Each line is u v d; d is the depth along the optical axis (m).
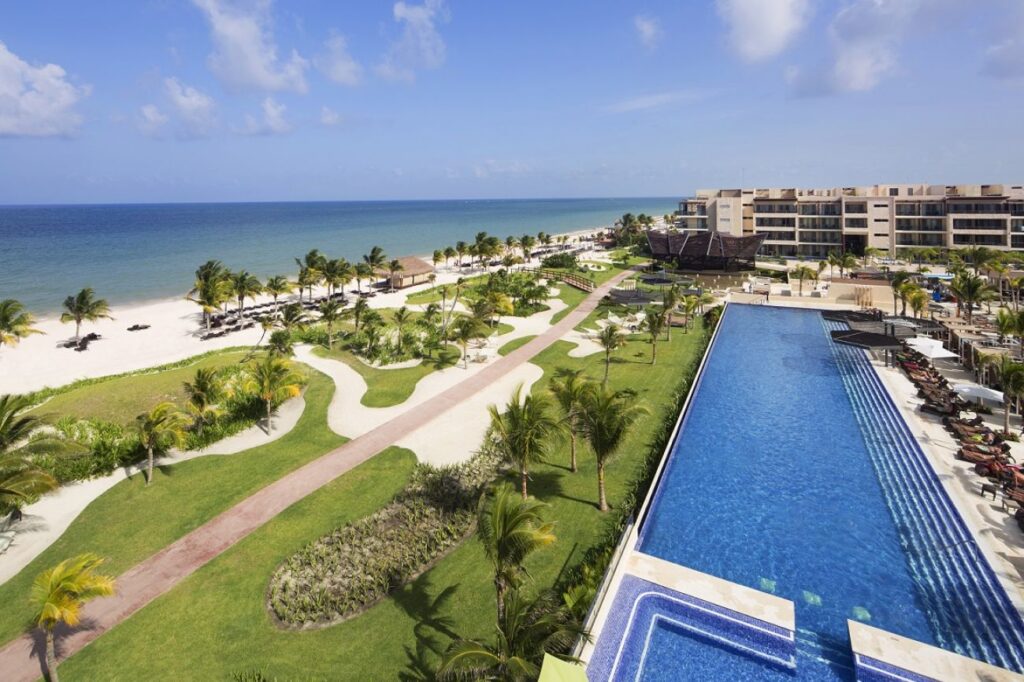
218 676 16.23
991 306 63.91
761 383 40.69
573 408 25.88
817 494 25.08
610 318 63.62
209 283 62.06
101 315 59.31
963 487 24.47
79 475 27.97
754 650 16.19
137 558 22.00
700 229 122.69
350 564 21.30
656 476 25.59
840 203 106.19
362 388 41.00
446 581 20.31
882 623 17.19
